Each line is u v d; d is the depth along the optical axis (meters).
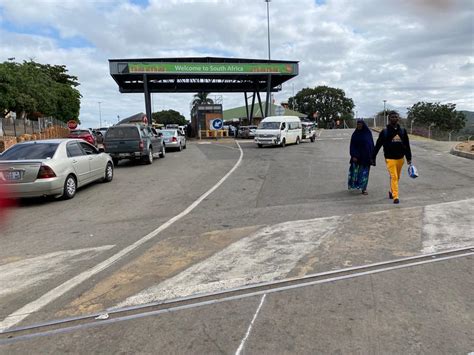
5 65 35.78
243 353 3.21
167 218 7.71
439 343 3.29
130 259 5.40
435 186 10.42
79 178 10.88
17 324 3.76
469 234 6.09
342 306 3.93
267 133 26.59
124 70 40.16
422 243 5.71
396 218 7.11
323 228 6.59
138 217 7.94
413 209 7.79
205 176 13.65
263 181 12.09
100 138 36.91
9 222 8.00
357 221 6.97
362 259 5.15
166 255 5.52
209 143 34.28
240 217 7.56
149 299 4.19
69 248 6.03
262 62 43.12
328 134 45.38
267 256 5.36
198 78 46.47
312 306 3.95
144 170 16.27
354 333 3.45
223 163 17.61
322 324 3.61
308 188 10.60
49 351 3.32
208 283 4.55
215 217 7.64
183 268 5.01
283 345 3.30
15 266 5.30
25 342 3.46
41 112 40.78
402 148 8.38
